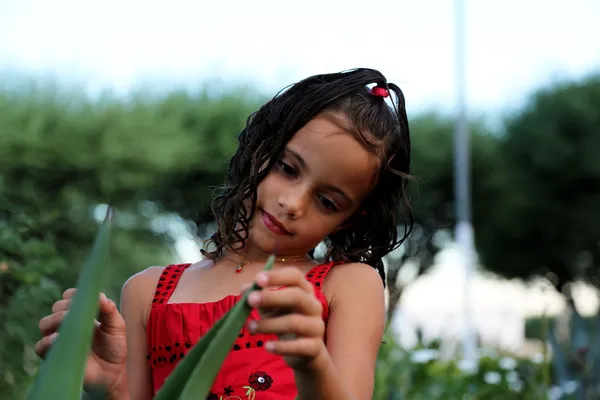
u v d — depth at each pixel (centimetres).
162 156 1636
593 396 374
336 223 177
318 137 173
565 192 2169
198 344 99
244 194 178
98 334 140
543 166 2148
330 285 175
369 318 171
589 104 2128
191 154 1703
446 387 450
